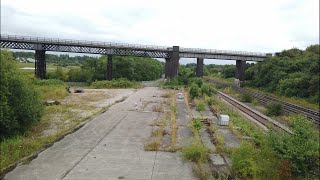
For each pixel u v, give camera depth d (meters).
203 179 14.80
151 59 116.44
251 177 15.32
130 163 16.89
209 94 51.66
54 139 21.23
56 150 18.88
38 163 16.56
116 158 17.64
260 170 15.47
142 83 84.19
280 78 71.00
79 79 89.00
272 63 79.31
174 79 73.69
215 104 41.47
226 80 110.88
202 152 17.77
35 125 25.00
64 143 20.41
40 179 14.47
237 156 16.33
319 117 39.50
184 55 82.56
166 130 24.53
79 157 17.67
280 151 16.16
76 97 45.78
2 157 16.69
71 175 15.02
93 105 37.62
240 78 90.38
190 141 21.06
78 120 27.72
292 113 42.38
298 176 15.55
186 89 65.06
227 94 67.31
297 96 59.44
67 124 26.17
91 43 70.75
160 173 15.61
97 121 27.62
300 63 73.31
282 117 40.00
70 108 34.56
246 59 89.56
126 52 74.81
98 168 16.03
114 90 60.03
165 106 38.06
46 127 25.03
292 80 62.88
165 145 20.23
